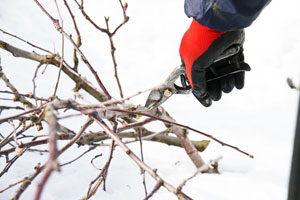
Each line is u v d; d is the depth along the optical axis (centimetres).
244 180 187
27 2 403
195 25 156
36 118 162
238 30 152
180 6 462
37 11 392
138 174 192
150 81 328
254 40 378
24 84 262
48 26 373
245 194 172
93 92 185
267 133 246
